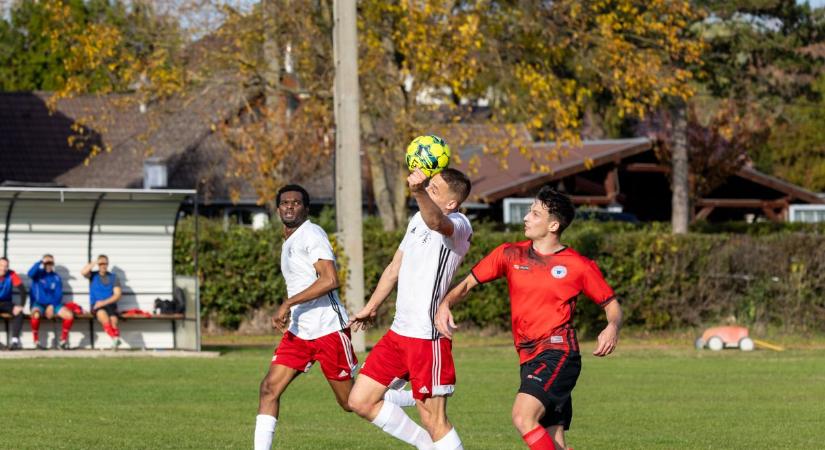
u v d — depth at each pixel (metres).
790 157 170.38
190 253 76.69
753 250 77.12
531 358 22.78
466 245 24.72
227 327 77.88
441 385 24.56
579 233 76.62
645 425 36.66
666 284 77.00
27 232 61.50
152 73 78.75
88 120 89.88
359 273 63.50
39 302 59.81
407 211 86.88
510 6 78.56
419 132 76.06
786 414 39.62
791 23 103.38
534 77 75.50
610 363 60.03
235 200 88.56
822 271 76.38
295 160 94.06
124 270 62.78
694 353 66.69
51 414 36.59
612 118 144.62
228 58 78.94
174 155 119.69
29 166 124.06
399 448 30.75
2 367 51.22
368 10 77.25
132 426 34.38
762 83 105.81
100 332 61.94
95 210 61.88
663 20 82.25
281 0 78.12
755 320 77.38
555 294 22.69
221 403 40.62
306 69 81.00
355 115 63.12
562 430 23.23
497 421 37.31
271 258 77.69
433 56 72.56
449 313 23.39
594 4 78.44
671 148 113.69
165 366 53.25
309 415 38.44
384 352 25.03
